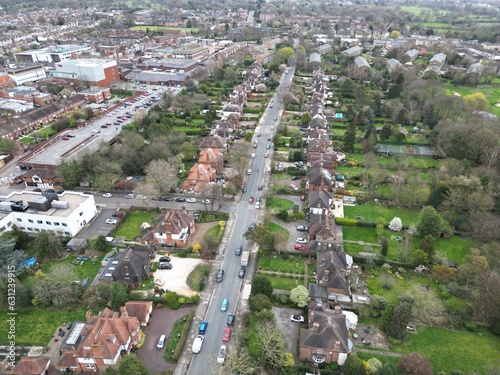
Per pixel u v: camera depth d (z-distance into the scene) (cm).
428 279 11725
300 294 10475
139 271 11312
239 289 11294
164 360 9081
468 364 9075
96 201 15775
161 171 15838
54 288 10638
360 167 18600
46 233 12331
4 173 18000
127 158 17375
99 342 8606
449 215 14212
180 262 12325
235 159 17750
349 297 10750
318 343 8900
